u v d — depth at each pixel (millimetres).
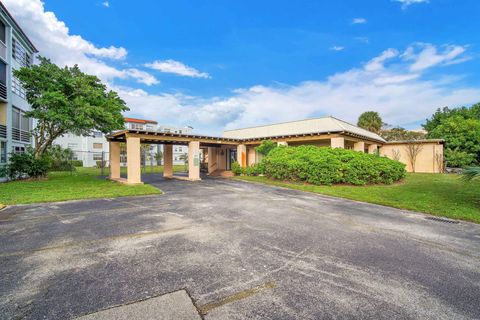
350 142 18391
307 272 3031
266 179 14703
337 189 10672
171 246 3867
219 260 3350
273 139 17359
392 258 3514
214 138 16656
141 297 2428
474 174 6941
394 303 2385
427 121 29750
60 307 2248
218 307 2271
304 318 2125
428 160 19891
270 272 3016
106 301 2352
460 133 20422
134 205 7172
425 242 4215
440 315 2209
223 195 9234
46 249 3707
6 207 6758
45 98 11773
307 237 4406
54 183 12461
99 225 5031
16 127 15562
